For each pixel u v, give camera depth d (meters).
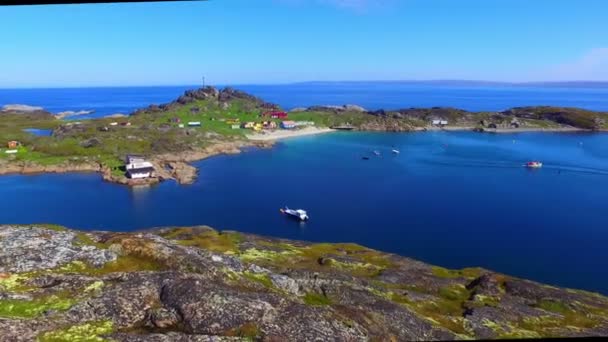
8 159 193.25
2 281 34.84
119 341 27.97
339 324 35.06
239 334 30.94
